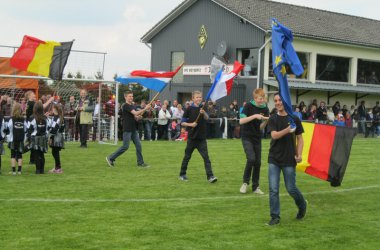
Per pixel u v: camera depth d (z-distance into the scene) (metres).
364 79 32.66
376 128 29.53
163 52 32.47
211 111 23.69
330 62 30.86
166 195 9.88
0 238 6.86
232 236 7.15
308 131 10.09
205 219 8.06
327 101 30.30
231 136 23.97
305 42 29.23
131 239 6.93
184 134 22.28
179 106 22.80
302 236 7.23
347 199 9.91
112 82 19.52
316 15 33.12
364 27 34.47
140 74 14.75
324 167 9.87
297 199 7.88
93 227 7.46
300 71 7.68
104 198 9.47
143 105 22.05
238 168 13.69
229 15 29.02
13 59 16.16
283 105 7.43
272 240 7.01
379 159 16.77
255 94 9.84
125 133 13.41
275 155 7.68
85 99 18.39
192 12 30.84
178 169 13.25
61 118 12.32
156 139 22.52
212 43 29.83
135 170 12.98
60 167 12.50
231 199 9.60
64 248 6.49
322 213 8.64
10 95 19.70
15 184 10.75
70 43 16.34
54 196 9.56
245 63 28.64
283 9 31.70
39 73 16.19
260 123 10.09
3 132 11.92
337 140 9.81
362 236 7.32
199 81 30.44
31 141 11.92
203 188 10.68
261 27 27.02
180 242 6.83
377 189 11.02
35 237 6.93
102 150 17.28
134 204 9.03
